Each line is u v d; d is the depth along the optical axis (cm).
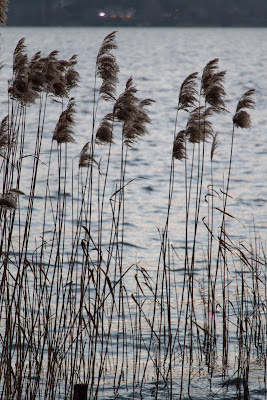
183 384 1344
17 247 2467
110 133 1359
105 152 5709
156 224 3180
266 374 1382
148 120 1371
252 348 1564
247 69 18538
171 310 1869
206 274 2261
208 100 1429
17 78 1275
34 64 1278
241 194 3897
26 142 5859
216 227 3067
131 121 1365
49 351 1232
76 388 1138
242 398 1255
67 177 4334
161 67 19125
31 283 2000
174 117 8419
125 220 3241
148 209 3516
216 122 7962
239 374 1388
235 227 3044
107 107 9375
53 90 1301
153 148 6019
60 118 1373
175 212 3453
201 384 1339
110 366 1448
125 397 1260
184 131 1444
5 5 1223
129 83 1359
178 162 5212
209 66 1417
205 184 4253
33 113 8444
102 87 1341
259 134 6988
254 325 1675
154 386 1330
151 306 1914
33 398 1184
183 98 1429
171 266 2414
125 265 2431
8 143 1257
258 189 4059
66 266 2303
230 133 7031
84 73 16012
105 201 3669
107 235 2925
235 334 1662
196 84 1433
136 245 2767
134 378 1304
